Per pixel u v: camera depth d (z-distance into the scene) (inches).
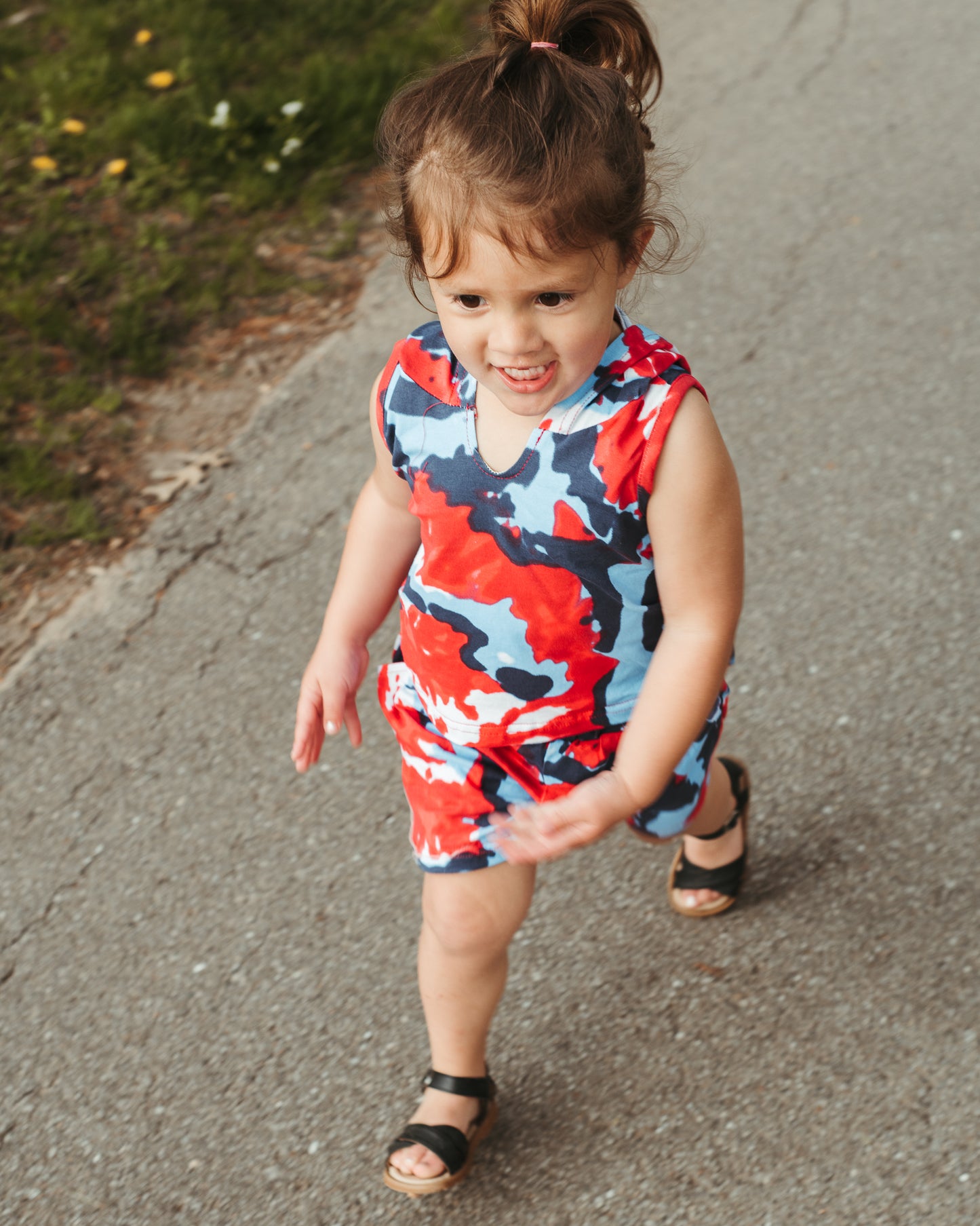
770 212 162.6
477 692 61.2
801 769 93.1
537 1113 74.8
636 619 59.5
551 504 55.7
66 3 207.8
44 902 89.6
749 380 133.8
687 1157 71.4
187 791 96.7
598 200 49.0
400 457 60.2
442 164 49.2
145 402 136.6
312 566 115.5
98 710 103.4
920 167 169.0
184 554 117.5
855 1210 67.7
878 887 84.7
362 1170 72.8
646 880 87.3
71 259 154.3
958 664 99.8
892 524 114.0
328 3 209.9
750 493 119.3
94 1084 78.4
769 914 84.0
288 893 88.9
